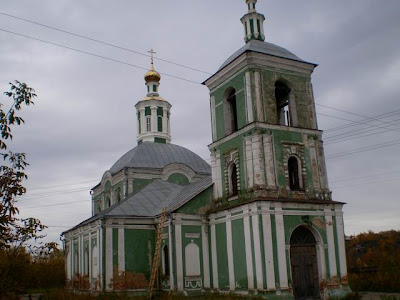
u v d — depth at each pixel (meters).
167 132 50.25
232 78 31.45
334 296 27.75
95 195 51.81
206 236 31.55
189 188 35.97
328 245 28.66
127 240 32.56
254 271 26.56
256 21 33.19
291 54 32.09
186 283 30.12
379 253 46.81
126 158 46.41
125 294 30.55
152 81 51.50
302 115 30.89
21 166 10.95
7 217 10.32
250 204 27.30
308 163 30.00
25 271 11.81
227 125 32.16
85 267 36.00
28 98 10.91
